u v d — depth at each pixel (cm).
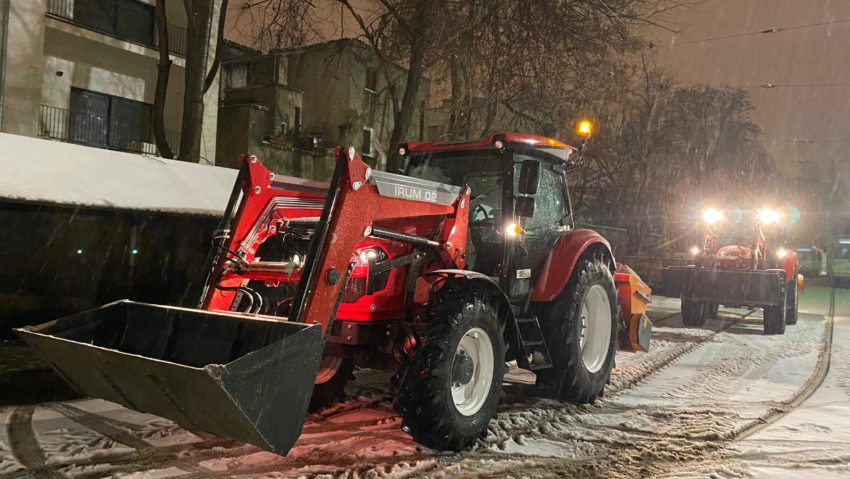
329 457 402
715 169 2634
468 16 1203
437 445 409
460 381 422
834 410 551
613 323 599
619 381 666
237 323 336
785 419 518
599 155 2219
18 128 1255
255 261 415
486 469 391
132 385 324
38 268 836
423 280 462
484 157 543
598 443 451
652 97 2181
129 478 354
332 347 468
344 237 364
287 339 302
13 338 808
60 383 571
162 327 365
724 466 405
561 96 1402
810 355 858
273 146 2086
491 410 439
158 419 464
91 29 1409
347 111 2317
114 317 381
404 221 444
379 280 441
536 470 393
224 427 308
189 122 1152
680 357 827
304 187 446
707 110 2539
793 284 1209
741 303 1082
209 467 375
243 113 2017
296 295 343
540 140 532
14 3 1242
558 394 544
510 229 498
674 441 457
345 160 367
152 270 952
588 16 1256
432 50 1238
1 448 399
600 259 590
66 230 862
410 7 1234
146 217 941
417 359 400
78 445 407
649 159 2375
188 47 1167
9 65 1238
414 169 579
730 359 814
